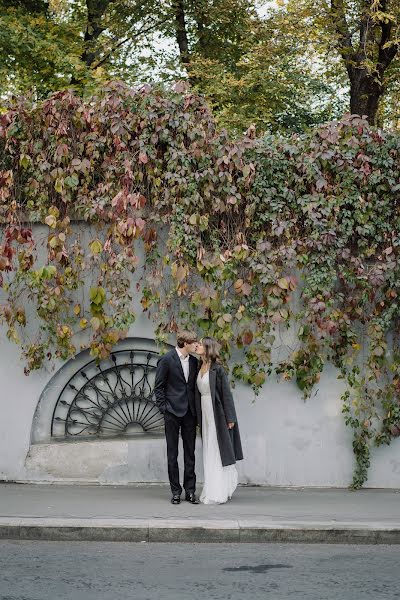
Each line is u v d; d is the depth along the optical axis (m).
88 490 10.96
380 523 9.02
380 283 11.20
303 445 11.60
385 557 8.30
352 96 22.06
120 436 11.66
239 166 11.13
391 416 11.53
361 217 11.27
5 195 11.15
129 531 8.87
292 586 7.18
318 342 11.49
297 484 11.56
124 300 11.16
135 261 11.00
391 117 23.58
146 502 10.18
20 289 11.38
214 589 7.06
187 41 25.41
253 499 10.56
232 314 11.41
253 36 24.14
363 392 11.59
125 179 10.98
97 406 11.65
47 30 22.56
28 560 7.96
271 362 11.53
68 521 8.91
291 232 11.38
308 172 11.19
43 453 11.45
